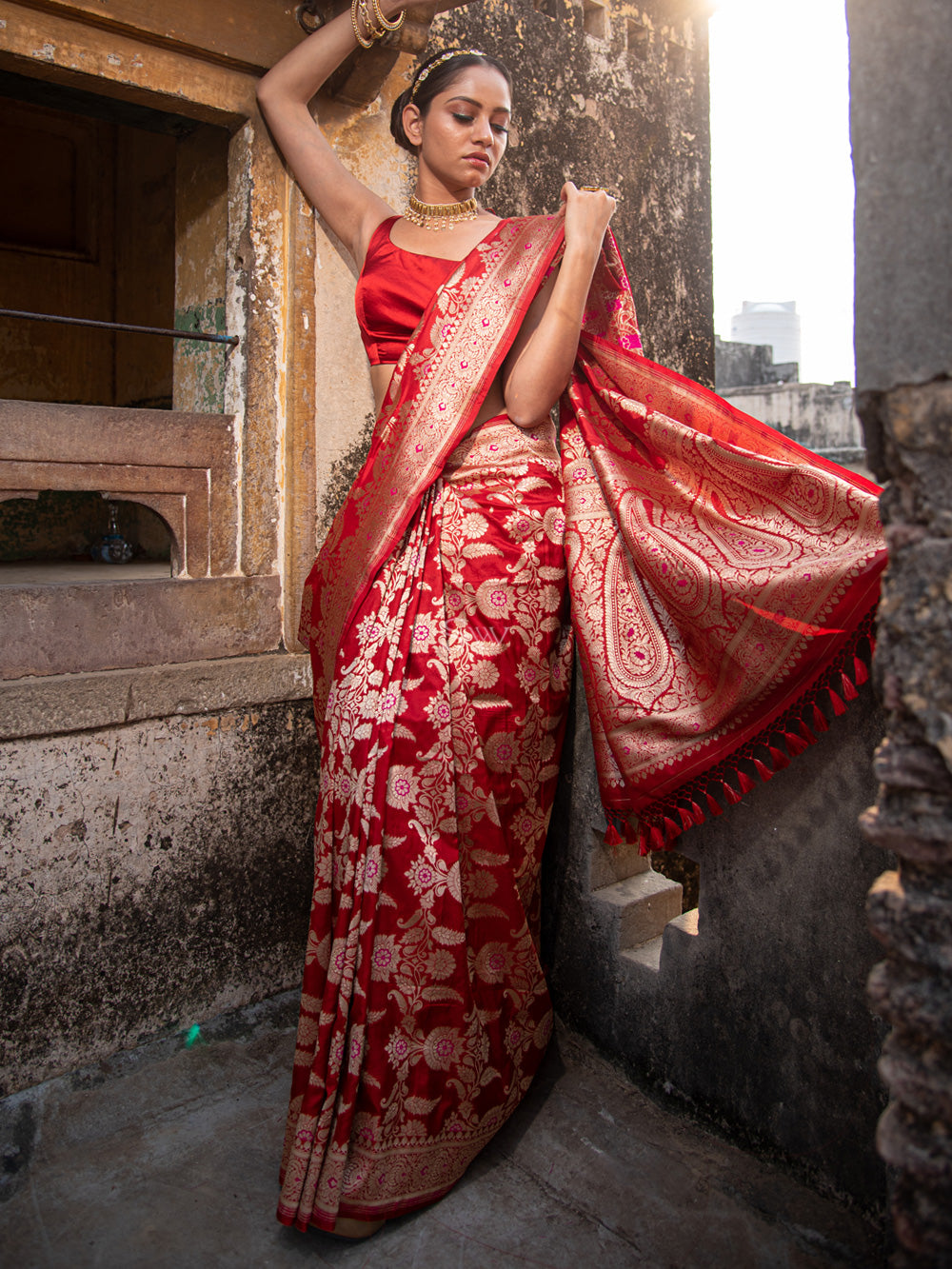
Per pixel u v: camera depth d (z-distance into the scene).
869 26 1.00
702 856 1.89
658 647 1.87
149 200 4.64
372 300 2.13
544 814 2.04
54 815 2.05
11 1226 1.70
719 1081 1.89
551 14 3.38
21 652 2.03
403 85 2.63
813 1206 1.70
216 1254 1.65
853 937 1.65
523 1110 2.00
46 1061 2.08
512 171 3.26
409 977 1.76
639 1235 1.67
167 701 2.18
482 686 1.88
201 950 2.31
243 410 2.38
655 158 3.86
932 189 0.96
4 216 4.70
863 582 1.58
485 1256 1.64
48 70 2.05
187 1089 2.11
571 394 2.04
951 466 0.97
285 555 2.44
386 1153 1.71
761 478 1.80
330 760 1.87
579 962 2.20
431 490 1.94
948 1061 0.99
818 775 1.68
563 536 2.02
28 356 4.80
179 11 2.13
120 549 4.57
